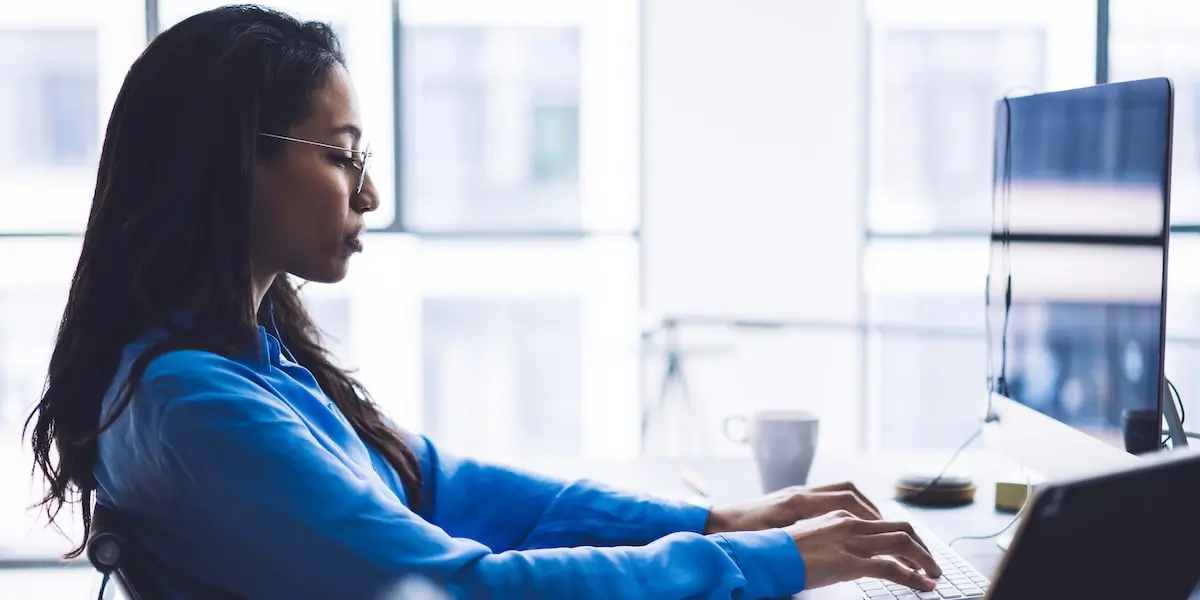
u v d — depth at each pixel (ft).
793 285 12.14
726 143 12.02
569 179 19.97
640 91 12.02
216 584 2.78
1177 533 2.05
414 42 12.64
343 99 3.08
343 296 12.75
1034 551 1.88
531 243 12.50
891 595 3.16
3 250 11.37
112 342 2.91
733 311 12.17
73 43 16.99
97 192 2.95
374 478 3.10
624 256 12.39
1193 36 12.48
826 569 3.01
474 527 3.87
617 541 3.74
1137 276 3.44
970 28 13.12
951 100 16.30
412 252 12.57
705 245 12.13
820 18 11.91
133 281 2.83
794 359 12.31
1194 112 12.84
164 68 2.88
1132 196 3.47
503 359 20.08
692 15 11.90
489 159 19.97
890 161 14.01
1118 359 3.56
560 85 19.89
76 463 2.96
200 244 2.88
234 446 2.61
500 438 20.18
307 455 2.68
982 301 13.39
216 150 2.85
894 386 14.99
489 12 13.37
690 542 2.99
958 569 3.37
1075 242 3.89
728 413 12.38
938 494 4.34
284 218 3.02
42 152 17.08
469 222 19.86
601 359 12.55
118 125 2.91
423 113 19.83
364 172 3.17
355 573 2.64
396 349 12.88
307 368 3.78
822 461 5.18
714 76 11.96
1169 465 2.01
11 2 12.73
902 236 12.32
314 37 3.16
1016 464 5.02
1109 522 1.93
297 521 2.61
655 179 12.08
